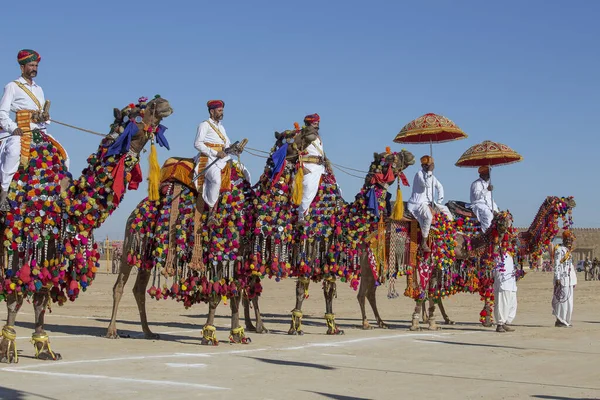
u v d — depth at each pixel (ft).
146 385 27.02
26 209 30.68
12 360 31.83
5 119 30.94
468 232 53.52
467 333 47.47
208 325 39.86
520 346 40.40
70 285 31.89
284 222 41.86
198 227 38.83
